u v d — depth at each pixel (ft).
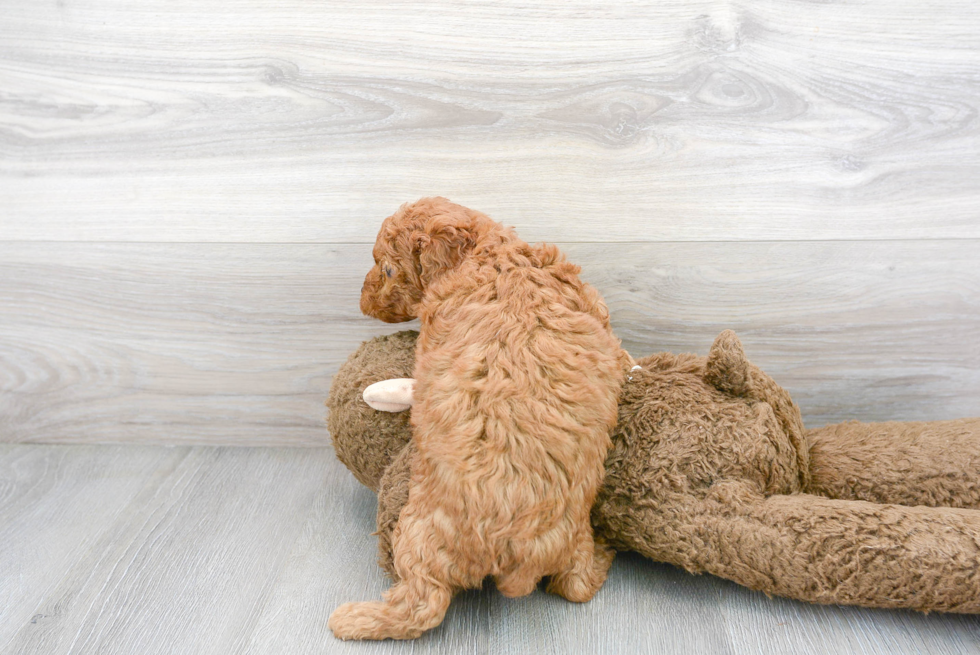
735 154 4.10
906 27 3.88
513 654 3.04
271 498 4.24
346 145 4.18
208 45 4.05
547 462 2.89
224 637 3.15
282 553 3.74
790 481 3.47
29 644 3.11
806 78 3.98
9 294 4.52
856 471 3.58
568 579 3.28
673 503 3.29
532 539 2.95
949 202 4.15
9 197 4.35
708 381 3.61
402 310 3.64
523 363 2.93
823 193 4.16
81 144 4.25
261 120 4.17
